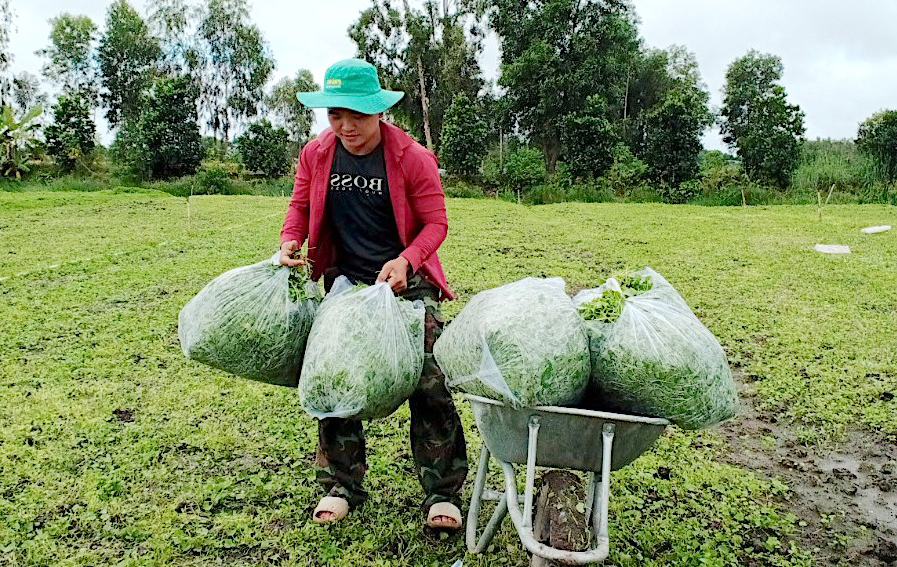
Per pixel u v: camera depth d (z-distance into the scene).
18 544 3.07
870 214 14.77
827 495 3.75
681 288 7.88
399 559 3.00
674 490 3.66
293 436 4.11
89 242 10.35
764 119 23.38
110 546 3.08
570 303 2.42
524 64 30.58
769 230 12.18
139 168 28.83
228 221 12.74
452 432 3.03
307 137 49.91
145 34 48.59
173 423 4.27
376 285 2.74
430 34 33.50
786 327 6.41
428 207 2.99
